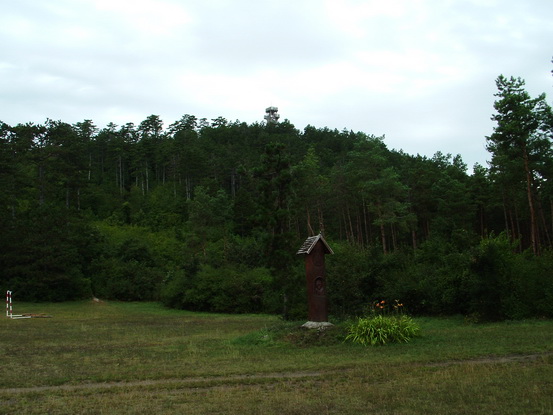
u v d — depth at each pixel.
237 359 13.63
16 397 9.48
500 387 9.17
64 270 45.53
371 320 16.45
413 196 65.31
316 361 12.84
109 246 58.50
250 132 127.25
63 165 62.06
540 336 15.33
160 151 99.75
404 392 9.12
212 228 65.69
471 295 21.62
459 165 78.19
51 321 27.70
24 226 45.75
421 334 16.31
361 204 67.12
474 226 65.50
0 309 36.19
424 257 28.58
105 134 109.44
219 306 36.34
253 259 46.03
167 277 48.19
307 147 107.56
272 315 33.97
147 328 23.95
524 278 21.31
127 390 10.03
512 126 34.31
